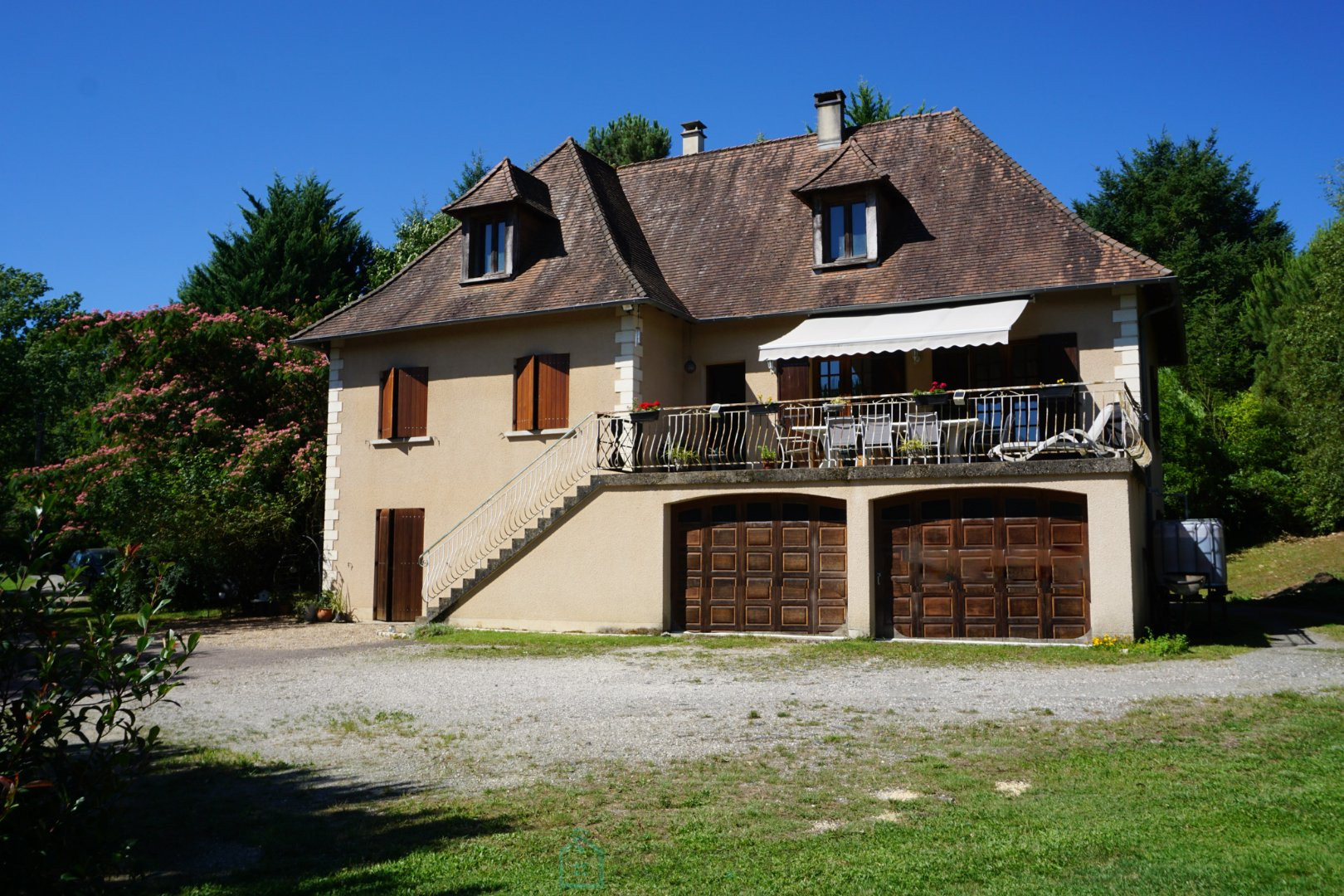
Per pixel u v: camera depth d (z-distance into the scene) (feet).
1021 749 30.04
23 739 15.28
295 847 22.65
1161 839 21.83
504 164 78.02
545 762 29.68
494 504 71.41
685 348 73.92
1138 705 35.78
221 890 20.07
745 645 55.06
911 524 57.21
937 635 56.03
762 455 63.93
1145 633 54.03
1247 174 147.33
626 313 68.64
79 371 168.35
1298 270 116.16
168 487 83.61
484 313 72.59
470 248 77.41
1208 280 140.87
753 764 29.01
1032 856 20.90
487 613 66.13
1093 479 52.49
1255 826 22.56
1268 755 28.81
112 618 16.94
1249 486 108.27
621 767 29.01
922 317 63.72
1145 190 151.23
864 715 35.29
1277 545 106.52
